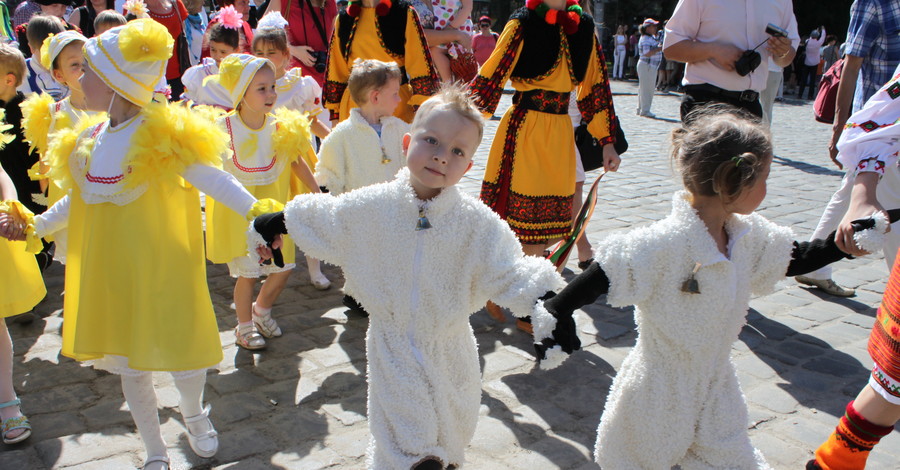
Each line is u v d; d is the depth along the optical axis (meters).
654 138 11.89
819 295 5.00
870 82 4.50
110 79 2.64
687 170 2.18
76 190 2.83
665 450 2.27
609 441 2.40
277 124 4.09
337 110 5.34
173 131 2.67
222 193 2.67
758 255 2.28
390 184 2.37
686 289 2.17
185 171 2.68
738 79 4.77
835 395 3.60
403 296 2.32
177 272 2.73
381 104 4.28
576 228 2.89
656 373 2.27
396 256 2.31
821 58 22.39
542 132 4.25
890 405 2.30
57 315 4.48
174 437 3.14
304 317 4.52
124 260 2.68
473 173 8.62
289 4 6.50
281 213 2.40
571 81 4.27
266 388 3.61
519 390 3.59
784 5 4.80
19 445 3.07
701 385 2.26
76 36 3.91
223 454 3.02
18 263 3.19
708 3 4.72
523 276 2.23
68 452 3.03
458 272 2.34
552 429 3.25
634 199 7.55
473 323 4.44
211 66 5.29
